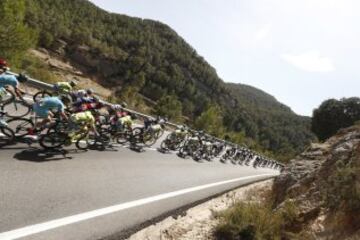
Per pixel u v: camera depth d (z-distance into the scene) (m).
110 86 112.75
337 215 6.66
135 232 6.05
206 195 10.41
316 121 67.56
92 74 111.25
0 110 8.12
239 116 157.25
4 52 22.23
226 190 12.23
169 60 176.88
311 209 7.70
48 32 98.69
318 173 9.55
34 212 5.14
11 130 7.39
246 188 14.67
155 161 12.20
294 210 7.93
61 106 7.44
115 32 153.25
